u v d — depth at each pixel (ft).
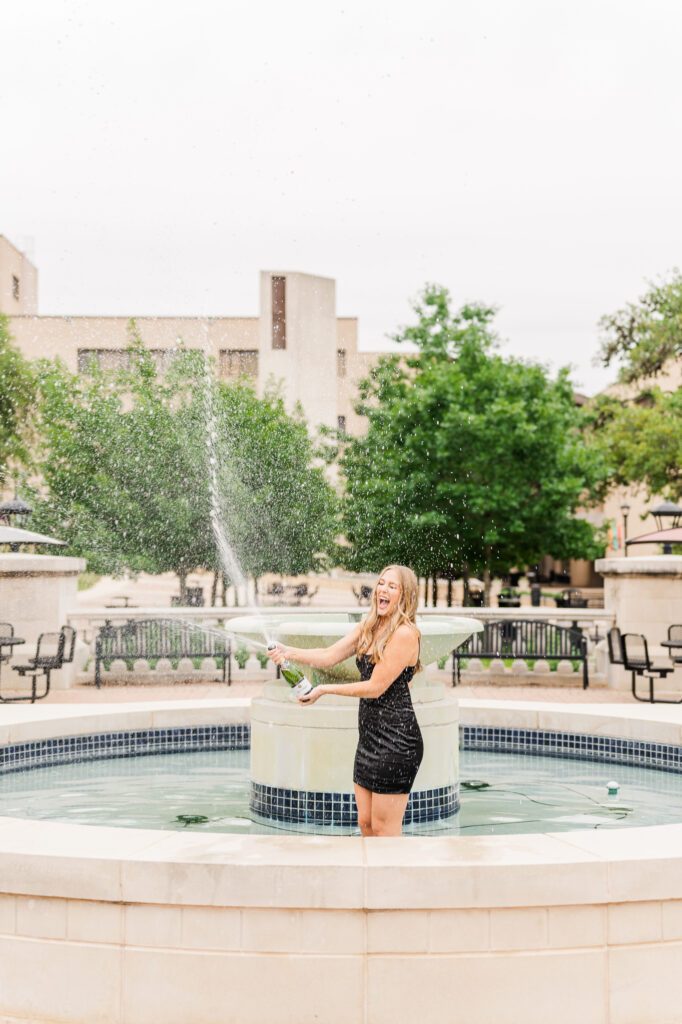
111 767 26.35
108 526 79.51
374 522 81.66
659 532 44.91
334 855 12.53
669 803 21.93
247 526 80.74
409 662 15.62
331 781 19.53
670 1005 12.34
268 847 12.97
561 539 83.51
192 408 82.74
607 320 111.34
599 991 12.18
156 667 45.55
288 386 124.26
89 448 79.97
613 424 104.63
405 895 11.98
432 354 86.22
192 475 80.53
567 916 12.17
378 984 11.98
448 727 20.30
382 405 87.35
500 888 12.04
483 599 84.58
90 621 46.80
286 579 90.33
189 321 120.67
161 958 12.19
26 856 12.55
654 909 12.38
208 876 12.10
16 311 130.93
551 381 87.35
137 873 12.23
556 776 25.14
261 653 48.21
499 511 81.35
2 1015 12.57
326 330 126.93
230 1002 12.06
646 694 41.88
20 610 43.83
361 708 15.98
